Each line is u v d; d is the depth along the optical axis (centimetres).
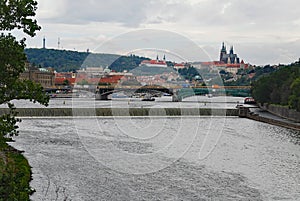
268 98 12581
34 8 2364
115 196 3045
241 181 3616
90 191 3155
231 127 8256
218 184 3475
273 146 5778
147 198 3025
